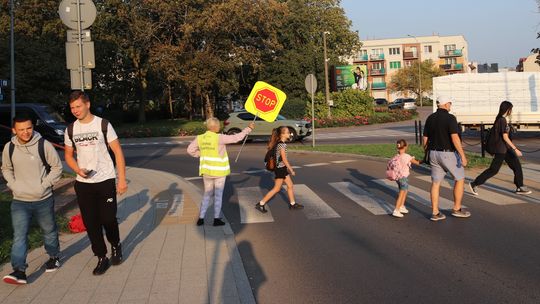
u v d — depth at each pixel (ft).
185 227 25.18
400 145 26.53
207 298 15.40
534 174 39.14
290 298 15.71
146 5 130.93
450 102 25.35
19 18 128.98
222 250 20.80
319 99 142.51
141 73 157.07
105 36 137.80
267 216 27.96
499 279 16.78
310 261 19.47
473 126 80.53
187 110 196.75
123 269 18.38
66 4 30.91
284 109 143.84
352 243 21.85
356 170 45.65
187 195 35.09
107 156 18.01
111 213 18.01
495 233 22.65
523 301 14.90
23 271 16.96
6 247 20.13
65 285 16.76
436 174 25.46
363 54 367.45
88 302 15.19
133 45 143.43
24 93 110.93
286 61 162.91
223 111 206.80
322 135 101.40
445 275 17.35
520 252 19.66
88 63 31.30
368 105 140.67
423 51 364.17
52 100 113.39
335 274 17.85
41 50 114.83
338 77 176.86
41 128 73.82
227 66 136.46
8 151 17.29
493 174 31.17
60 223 24.88
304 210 29.19
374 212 28.02
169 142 94.38
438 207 28.27
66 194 31.32
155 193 35.96
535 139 77.77
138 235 23.62
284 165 28.99
